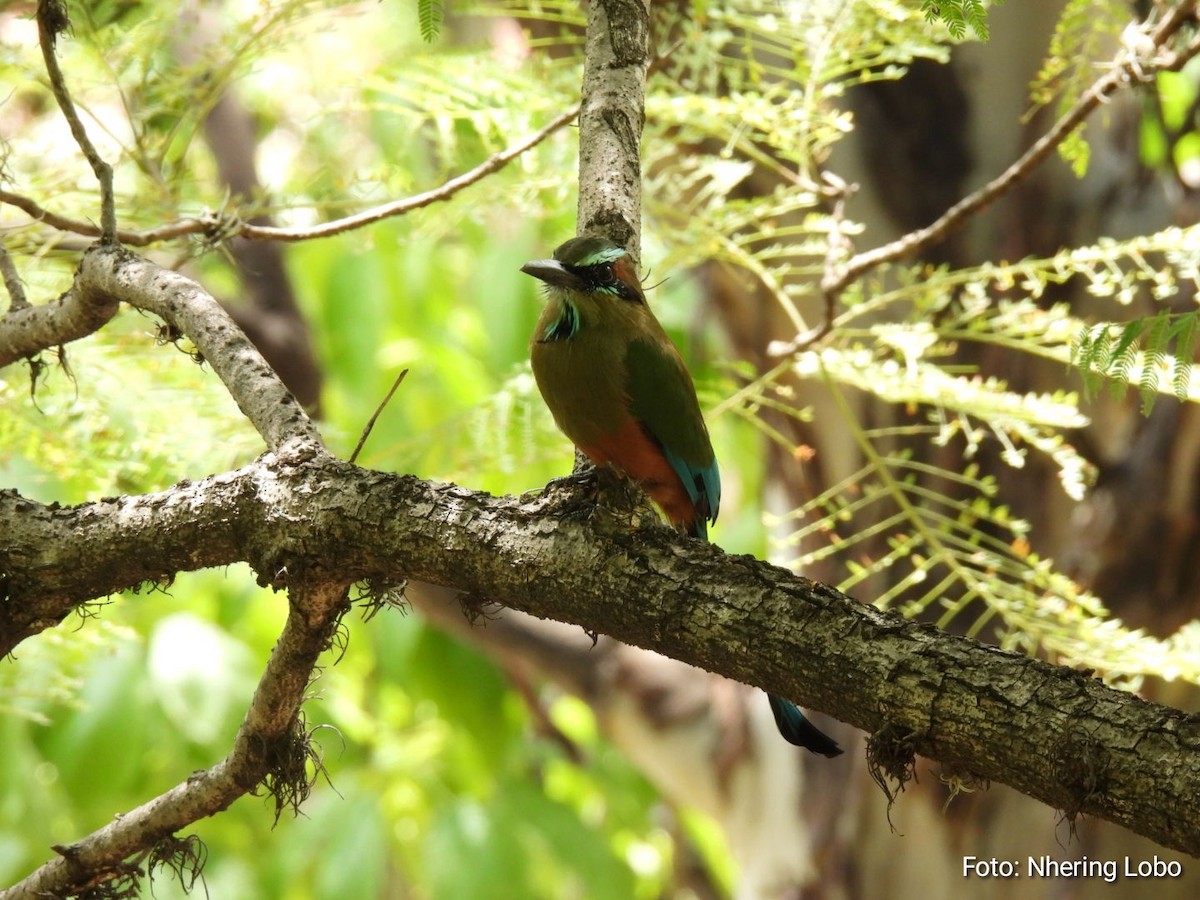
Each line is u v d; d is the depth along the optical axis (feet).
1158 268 38.32
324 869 53.88
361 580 18.52
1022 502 39.96
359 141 40.06
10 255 27.12
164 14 30.19
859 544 41.34
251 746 20.29
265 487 17.72
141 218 29.89
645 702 50.85
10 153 27.73
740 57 36.22
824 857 45.78
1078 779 12.98
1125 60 28.09
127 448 31.24
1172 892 41.39
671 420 25.16
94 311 23.04
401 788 56.80
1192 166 40.27
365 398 50.57
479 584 16.97
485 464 31.01
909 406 30.50
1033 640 29.63
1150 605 39.73
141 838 21.62
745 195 38.65
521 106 30.86
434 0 19.90
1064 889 42.11
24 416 29.86
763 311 40.52
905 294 30.27
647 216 35.47
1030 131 38.93
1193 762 12.49
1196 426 38.73
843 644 14.58
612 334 24.50
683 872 67.26
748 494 59.31
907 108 39.09
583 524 16.40
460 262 57.57
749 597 15.30
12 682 30.83
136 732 48.93
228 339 20.16
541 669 51.44
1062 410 28.68
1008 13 38.27
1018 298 39.45
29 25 31.78
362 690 61.87
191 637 50.16
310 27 32.24
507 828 55.57
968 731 13.73
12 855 49.90
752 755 48.88
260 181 46.85
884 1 27.63
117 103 34.14
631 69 24.26
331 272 50.90
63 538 18.70
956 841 43.19
